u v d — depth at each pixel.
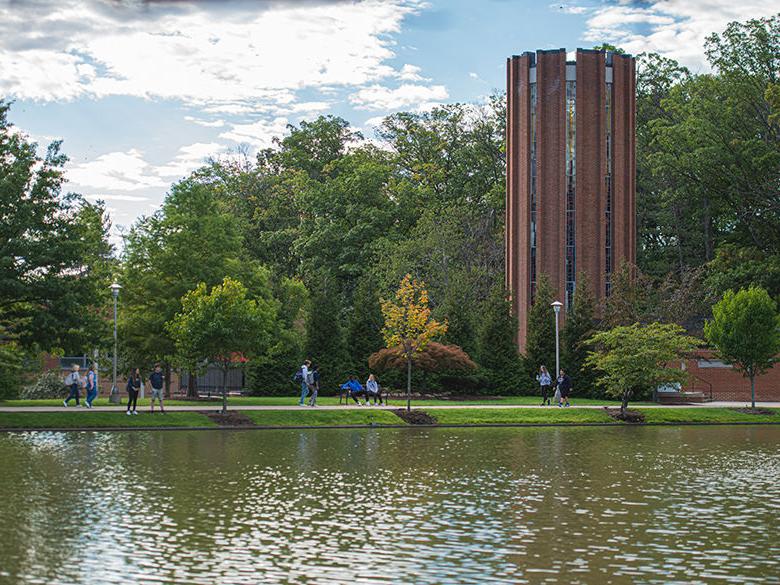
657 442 38.03
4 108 47.97
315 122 104.31
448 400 58.28
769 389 62.28
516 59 72.50
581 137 69.94
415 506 22.77
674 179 86.31
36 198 46.62
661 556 17.86
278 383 61.75
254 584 15.80
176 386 69.12
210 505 22.67
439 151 98.06
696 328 74.19
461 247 80.31
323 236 85.81
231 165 105.75
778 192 76.81
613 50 89.06
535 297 67.50
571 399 60.94
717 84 77.25
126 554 17.75
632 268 68.19
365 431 42.31
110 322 54.06
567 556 17.81
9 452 32.47
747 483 26.61
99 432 40.19
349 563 17.20
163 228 58.06
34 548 18.17
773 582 16.12
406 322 50.66
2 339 50.16
